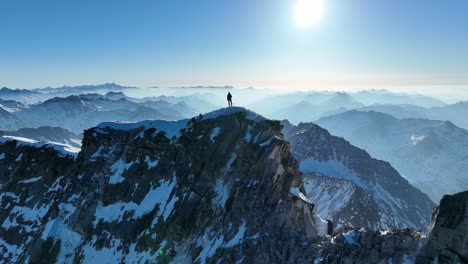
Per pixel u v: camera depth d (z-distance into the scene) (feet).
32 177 416.05
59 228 325.83
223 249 229.25
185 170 292.81
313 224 249.14
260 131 281.74
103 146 358.02
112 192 315.58
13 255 356.79
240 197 251.19
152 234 275.59
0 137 485.15
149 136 328.29
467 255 152.97
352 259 180.34
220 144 285.23
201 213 264.93
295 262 198.29
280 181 252.21
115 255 282.56
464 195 156.97
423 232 175.01
